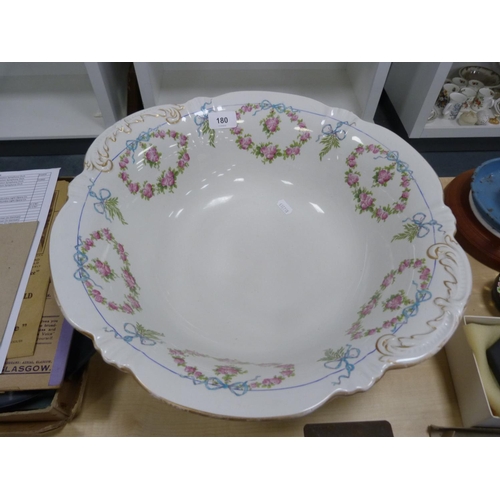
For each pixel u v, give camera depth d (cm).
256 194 72
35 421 52
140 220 62
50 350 52
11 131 120
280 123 69
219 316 58
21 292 56
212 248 66
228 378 43
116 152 61
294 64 125
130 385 56
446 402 56
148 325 50
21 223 62
